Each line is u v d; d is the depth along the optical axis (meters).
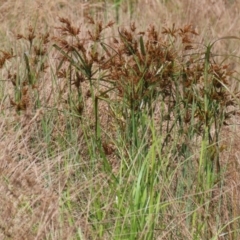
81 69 7.48
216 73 7.29
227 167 7.20
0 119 7.62
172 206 6.71
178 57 7.46
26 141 7.42
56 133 7.73
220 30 11.45
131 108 7.19
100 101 7.89
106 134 7.55
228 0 12.49
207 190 6.58
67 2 11.80
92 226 6.59
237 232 6.55
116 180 6.72
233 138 7.39
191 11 11.80
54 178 6.96
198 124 7.25
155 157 6.95
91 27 10.87
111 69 7.46
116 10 12.29
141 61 7.34
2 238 6.04
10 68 8.80
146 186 6.57
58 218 6.21
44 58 8.34
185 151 7.17
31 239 6.02
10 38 10.34
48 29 10.74
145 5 12.01
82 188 6.92
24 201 6.36
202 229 6.49
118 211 6.38
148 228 6.20
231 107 8.22
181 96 7.78
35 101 7.94
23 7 11.30
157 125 7.68
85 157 7.50
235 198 6.64
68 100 7.81
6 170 6.64
